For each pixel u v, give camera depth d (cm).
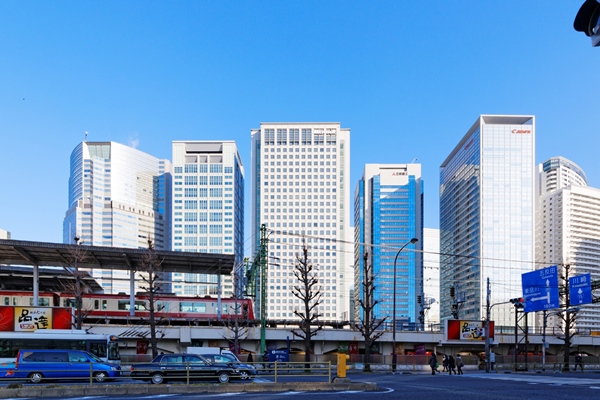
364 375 3691
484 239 19175
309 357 4228
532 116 19975
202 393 2141
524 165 19550
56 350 2602
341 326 5650
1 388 2077
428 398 1825
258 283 6197
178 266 5341
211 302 5369
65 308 4453
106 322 4944
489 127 19888
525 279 4712
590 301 4178
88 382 2592
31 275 6028
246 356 4084
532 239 19062
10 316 4300
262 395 2017
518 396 1875
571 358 5712
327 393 2092
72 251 4425
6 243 4284
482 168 19662
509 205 19338
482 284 18900
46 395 2020
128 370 2509
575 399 1764
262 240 4716
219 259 4944
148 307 5222
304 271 4794
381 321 4656
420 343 5556
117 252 4603
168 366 2539
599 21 441
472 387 2338
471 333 5444
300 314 4453
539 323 15512
